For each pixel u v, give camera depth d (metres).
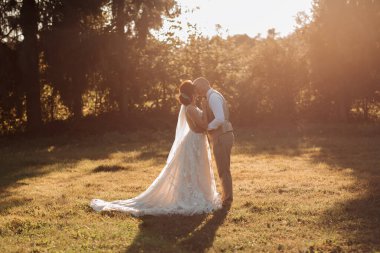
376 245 5.71
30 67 22.22
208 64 26.08
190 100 7.70
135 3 23.81
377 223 6.71
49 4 21.80
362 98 24.42
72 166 13.67
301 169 12.02
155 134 21.23
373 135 19.88
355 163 12.66
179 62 26.12
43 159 15.34
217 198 7.92
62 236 6.35
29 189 10.23
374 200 8.14
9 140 21.30
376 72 23.78
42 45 22.27
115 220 7.13
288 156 14.58
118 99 25.42
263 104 25.61
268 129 23.09
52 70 22.91
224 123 7.83
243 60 26.73
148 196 7.84
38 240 6.18
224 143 7.82
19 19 21.36
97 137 21.17
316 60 24.47
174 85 25.67
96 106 25.98
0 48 21.91
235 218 7.09
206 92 7.86
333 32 23.98
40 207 8.24
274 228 6.59
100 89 25.42
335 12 23.88
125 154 16.14
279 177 10.88
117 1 23.64
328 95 24.97
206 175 7.76
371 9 23.42
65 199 8.88
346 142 17.53
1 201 8.90
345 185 9.59
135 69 24.56
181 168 7.68
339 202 8.06
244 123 25.14
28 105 22.95
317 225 6.69
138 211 7.45
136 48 24.47
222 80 25.88
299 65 25.33
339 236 6.12
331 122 24.81
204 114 7.80
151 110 25.75
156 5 23.98
